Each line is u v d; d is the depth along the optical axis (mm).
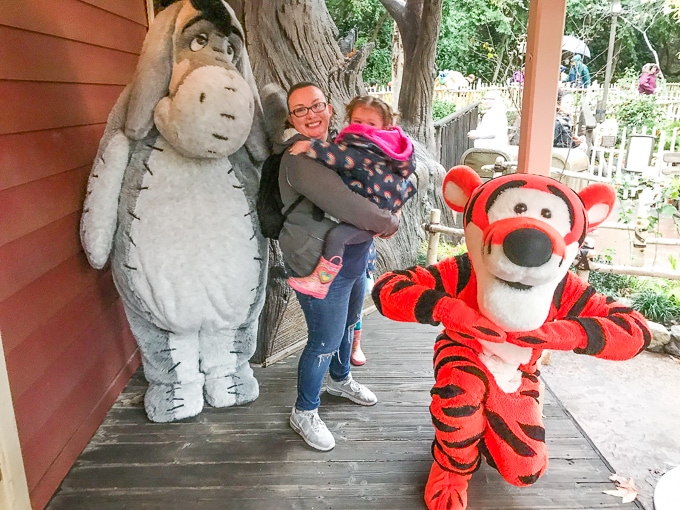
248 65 2348
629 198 4559
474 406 1802
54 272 2145
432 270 1979
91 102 2469
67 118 2242
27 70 1952
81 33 2375
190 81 2020
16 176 1883
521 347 1820
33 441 1945
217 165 2262
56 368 2127
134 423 2459
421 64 5082
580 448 2311
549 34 1974
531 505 1982
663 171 4770
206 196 2230
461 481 1933
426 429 2404
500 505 1979
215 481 2082
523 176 1763
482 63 10008
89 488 2051
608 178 4613
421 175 4320
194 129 2021
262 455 2229
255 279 2406
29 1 1965
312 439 2258
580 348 1720
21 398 1886
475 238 1746
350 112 2078
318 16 3352
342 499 1990
